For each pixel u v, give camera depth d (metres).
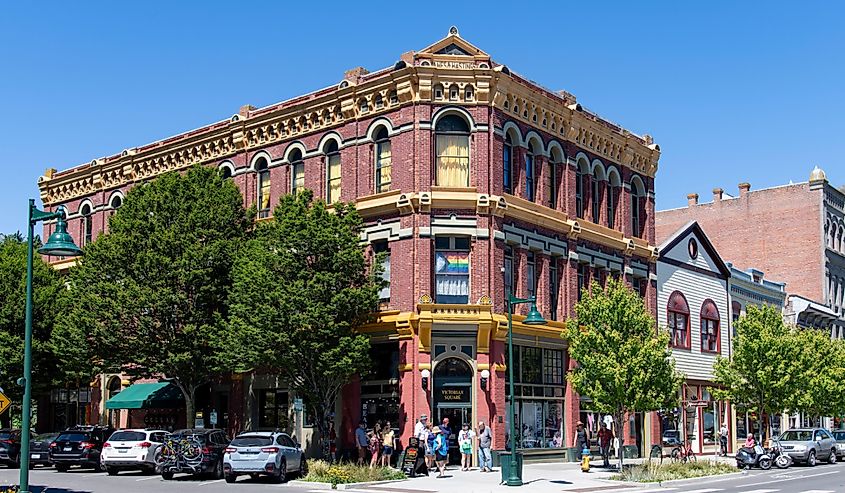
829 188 74.62
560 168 43.38
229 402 43.22
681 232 52.97
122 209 40.25
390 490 29.03
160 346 38.75
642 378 34.59
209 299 38.97
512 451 30.19
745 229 76.62
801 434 45.75
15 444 39.31
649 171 50.19
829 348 53.53
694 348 53.00
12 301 44.19
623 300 36.50
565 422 41.94
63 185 53.53
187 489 28.72
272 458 30.64
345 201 40.22
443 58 38.69
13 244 50.72
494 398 37.19
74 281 40.50
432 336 37.16
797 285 73.44
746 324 48.03
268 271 35.41
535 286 41.28
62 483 31.20
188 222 39.16
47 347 43.66
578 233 43.19
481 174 38.22
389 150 39.50
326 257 35.88
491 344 37.59
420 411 36.34
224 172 45.44
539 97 41.59
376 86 39.41
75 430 37.50
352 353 35.12
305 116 42.28
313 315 34.62
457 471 35.53
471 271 37.72
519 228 40.06
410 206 37.59
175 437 33.00
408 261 37.53
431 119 38.41
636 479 33.12
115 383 49.56
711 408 53.78
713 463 41.25
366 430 37.09
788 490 29.84
